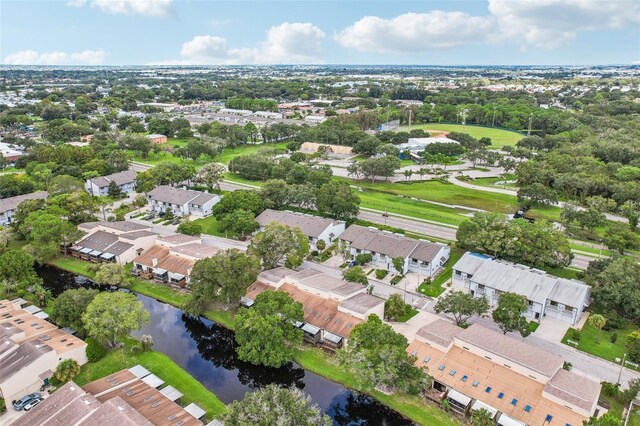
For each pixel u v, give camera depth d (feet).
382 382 233.76
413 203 556.51
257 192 515.91
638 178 599.16
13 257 341.82
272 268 368.48
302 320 284.41
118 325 269.85
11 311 308.40
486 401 224.74
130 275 378.32
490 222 399.65
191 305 313.94
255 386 261.65
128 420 193.26
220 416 205.16
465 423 223.71
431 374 244.22
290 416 190.49
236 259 322.14
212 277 309.83
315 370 267.18
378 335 246.47
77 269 393.91
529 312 317.83
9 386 230.07
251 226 433.89
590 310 324.60
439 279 370.12
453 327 277.03
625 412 229.04
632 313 301.02
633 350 263.49
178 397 234.99
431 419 227.40
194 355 290.35
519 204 551.18
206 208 518.37
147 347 283.79
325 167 638.12
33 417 204.64
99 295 284.20
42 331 280.51
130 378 241.76
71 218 481.05
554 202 538.47
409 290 354.13
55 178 555.28
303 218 449.89
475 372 240.73
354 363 233.35
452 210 532.32
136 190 598.34
